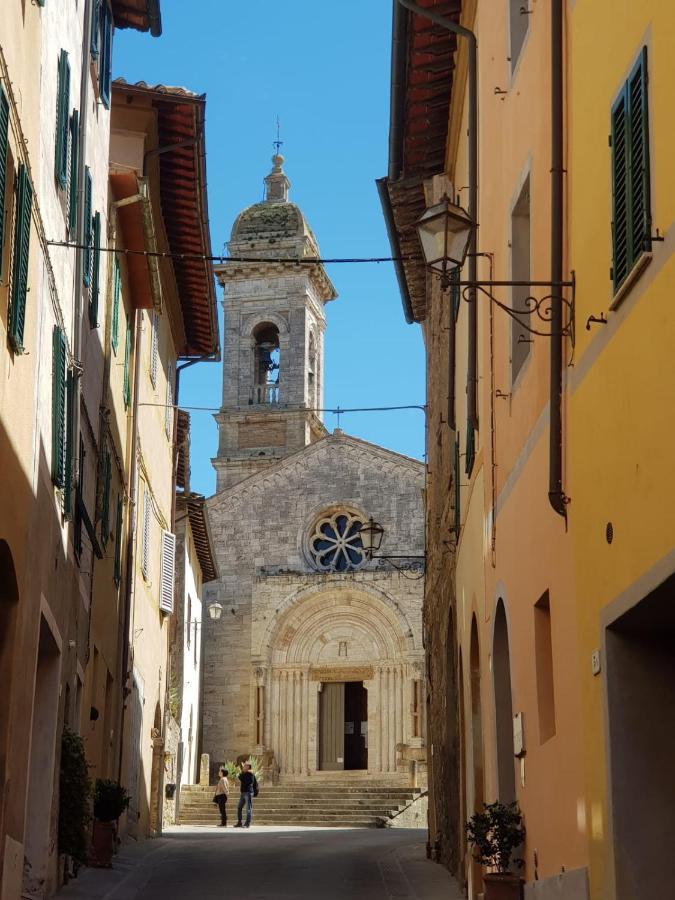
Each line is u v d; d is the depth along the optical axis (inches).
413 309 1155.9
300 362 2721.5
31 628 555.2
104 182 836.0
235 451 2662.4
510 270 564.1
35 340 537.6
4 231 455.5
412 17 754.8
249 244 2787.9
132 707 1144.8
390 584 2225.6
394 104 841.5
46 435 582.6
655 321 339.6
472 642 730.8
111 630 984.9
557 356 452.1
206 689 2256.4
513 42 573.6
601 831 390.6
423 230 480.1
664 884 372.2
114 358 942.4
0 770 505.7
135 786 1188.5
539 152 502.0
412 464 2268.7
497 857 532.7
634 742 381.4
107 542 928.9
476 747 717.3
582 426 422.3
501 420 594.6
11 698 512.1
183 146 1023.6
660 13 335.6
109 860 845.8
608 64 392.2
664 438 332.2
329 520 2301.9
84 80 692.1
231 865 952.9
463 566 778.2
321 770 2220.7
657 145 337.7
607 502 388.8
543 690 494.3
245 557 2305.6
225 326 2760.8
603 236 398.6
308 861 995.3
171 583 1416.1
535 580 500.4
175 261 1235.2
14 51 473.7
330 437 2317.9
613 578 380.8
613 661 386.9
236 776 2091.5
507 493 573.6
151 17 888.9
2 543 484.4
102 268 848.9
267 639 2246.6
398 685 2196.1
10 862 526.6
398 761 2138.3
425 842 1249.4
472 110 697.6
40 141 545.0
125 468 1050.1
